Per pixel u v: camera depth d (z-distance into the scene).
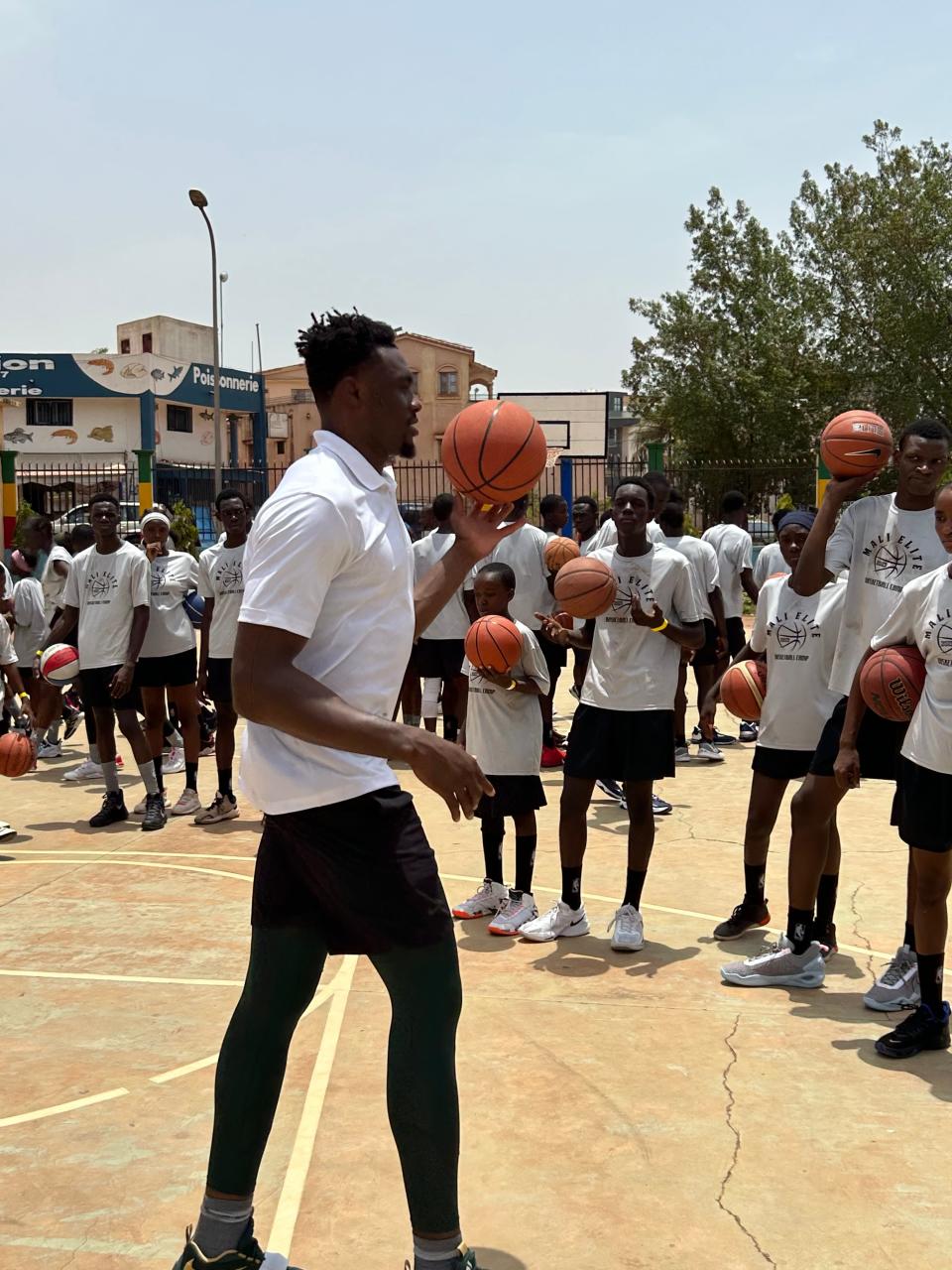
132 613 7.60
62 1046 4.21
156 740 7.86
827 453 4.58
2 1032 4.34
